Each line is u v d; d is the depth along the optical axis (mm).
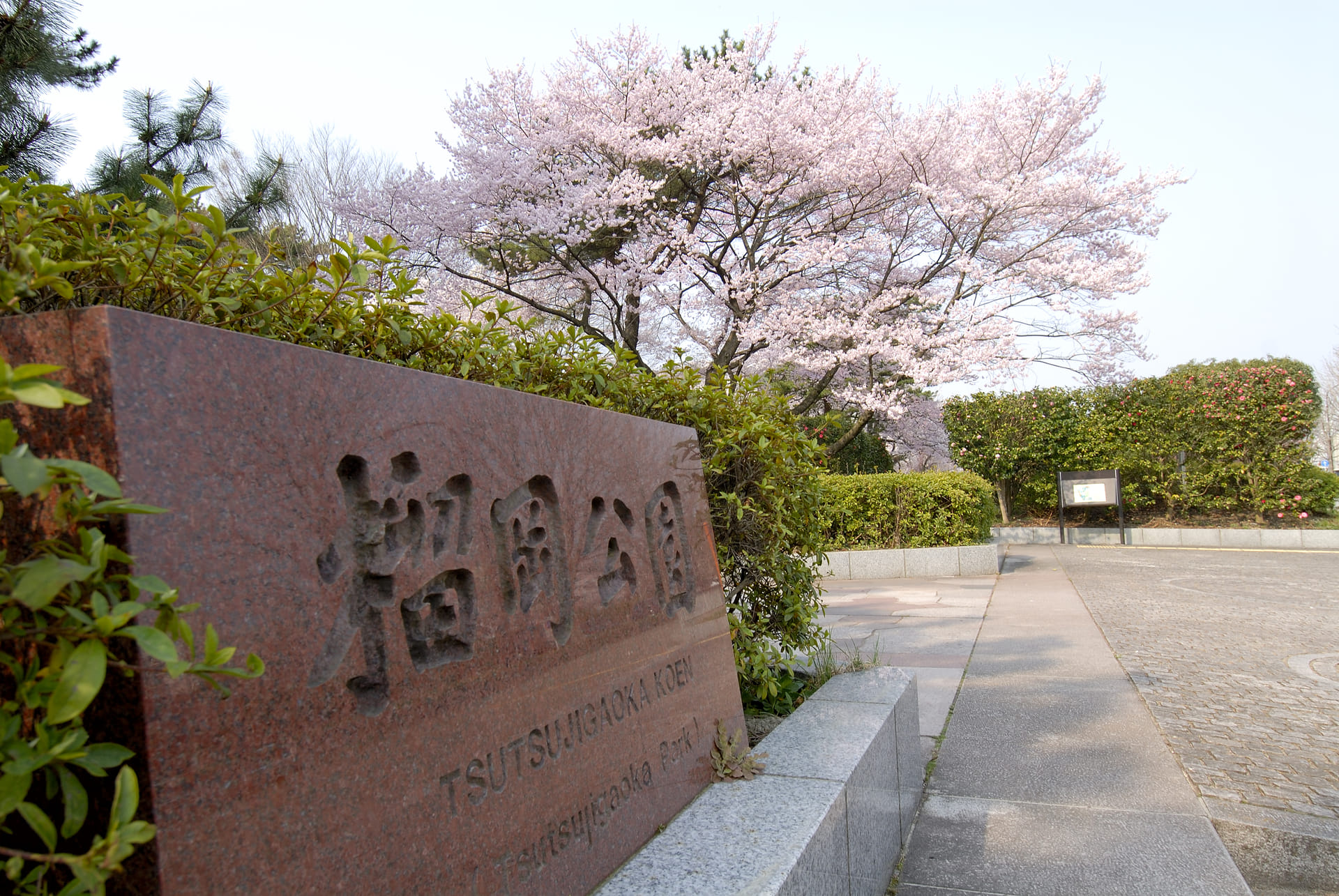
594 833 1963
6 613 890
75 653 857
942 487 13086
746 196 15398
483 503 1778
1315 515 17438
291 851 1179
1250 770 4020
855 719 3211
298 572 1279
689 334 16750
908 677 3912
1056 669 6203
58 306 1685
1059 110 15008
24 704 993
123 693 1014
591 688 2090
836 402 19672
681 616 2717
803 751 2846
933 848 3352
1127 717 4941
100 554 868
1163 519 18641
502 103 14305
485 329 2814
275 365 1292
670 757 2414
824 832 2250
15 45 6934
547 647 1925
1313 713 4945
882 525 13328
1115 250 15586
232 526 1175
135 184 8797
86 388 1049
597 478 2320
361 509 1446
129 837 840
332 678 1307
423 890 1415
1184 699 5312
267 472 1249
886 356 15188
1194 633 7504
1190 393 17969
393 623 1459
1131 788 3857
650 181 14500
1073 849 3264
